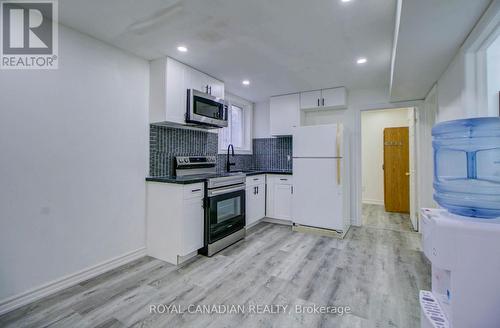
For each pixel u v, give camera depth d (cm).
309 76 330
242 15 189
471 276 100
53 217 199
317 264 250
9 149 176
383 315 169
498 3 126
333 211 338
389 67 296
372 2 171
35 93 189
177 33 218
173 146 310
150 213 273
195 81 299
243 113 475
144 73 272
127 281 216
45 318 167
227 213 305
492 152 135
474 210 114
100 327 157
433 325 105
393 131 505
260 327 158
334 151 339
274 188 404
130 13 187
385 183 511
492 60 168
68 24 204
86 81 220
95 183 228
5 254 174
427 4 134
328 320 164
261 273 230
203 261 258
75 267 213
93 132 226
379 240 324
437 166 154
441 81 252
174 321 163
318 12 184
